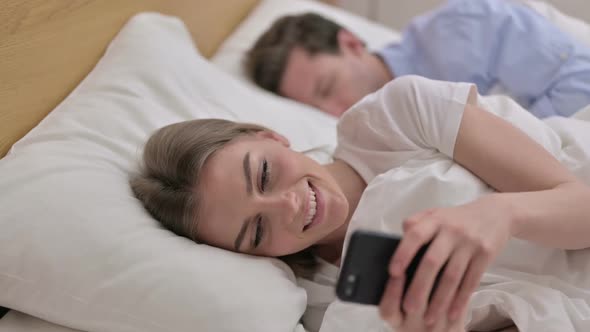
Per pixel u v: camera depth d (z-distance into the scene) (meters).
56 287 0.77
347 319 0.81
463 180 0.83
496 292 0.78
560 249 0.83
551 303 0.75
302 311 0.82
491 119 0.87
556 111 1.29
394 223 0.85
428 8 2.08
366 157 0.97
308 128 1.19
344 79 1.48
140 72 1.07
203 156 0.86
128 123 0.99
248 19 1.67
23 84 0.93
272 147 0.89
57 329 0.82
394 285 0.58
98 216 0.80
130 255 0.78
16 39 0.90
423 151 0.90
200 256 0.80
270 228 0.85
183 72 1.12
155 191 0.88
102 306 0.76
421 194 0.84
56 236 0.78
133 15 1.19
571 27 1.47
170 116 1.04
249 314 0.75
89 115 0.97
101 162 0.91
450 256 0.60
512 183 0.82
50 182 0.82
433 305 0.60
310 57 1.48
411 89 0.92
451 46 1.43
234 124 0.93
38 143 0.90
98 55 1.10
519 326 0.74
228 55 1.53
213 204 0.85
